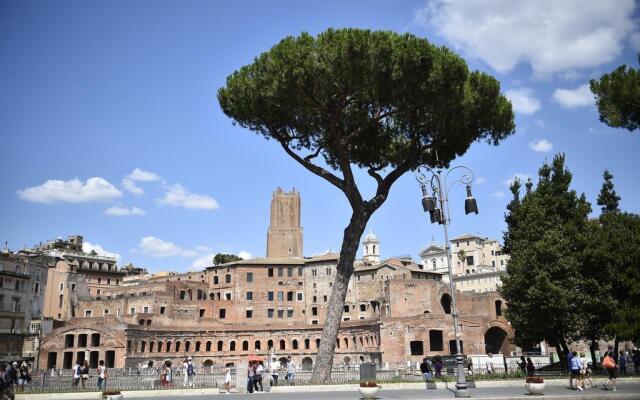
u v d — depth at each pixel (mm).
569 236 55250
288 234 163000
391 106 40000
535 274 53875
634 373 49000
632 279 51375
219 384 43625
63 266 130500
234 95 39531
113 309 124062
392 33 37125
